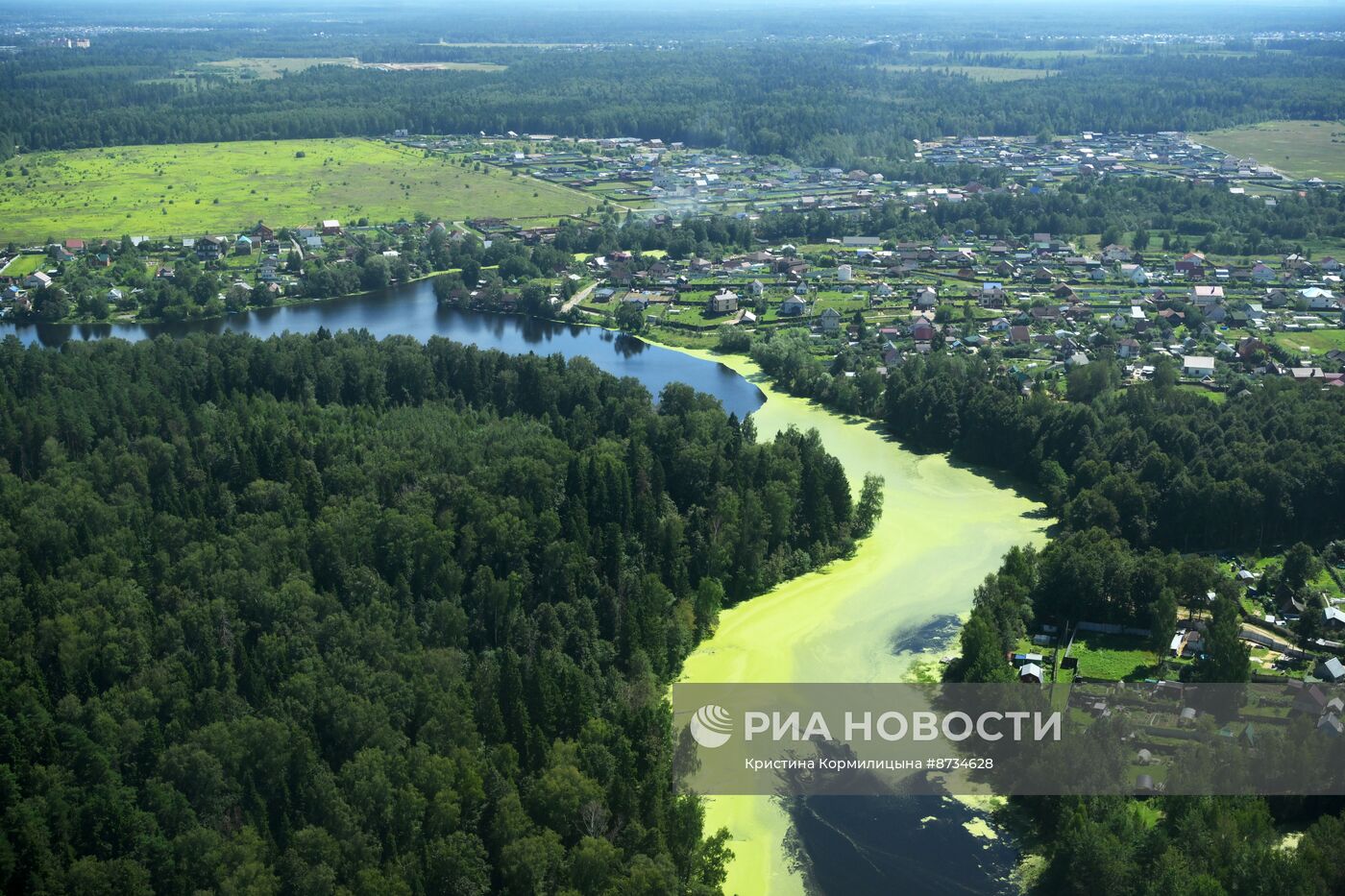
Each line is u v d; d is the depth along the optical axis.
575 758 186.12
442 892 167.62
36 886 164.12
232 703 196.38
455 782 180.12
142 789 182.38
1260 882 163.38
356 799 177.12
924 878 182.38
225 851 167.62
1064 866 175.75
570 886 168.00
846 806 197.25
